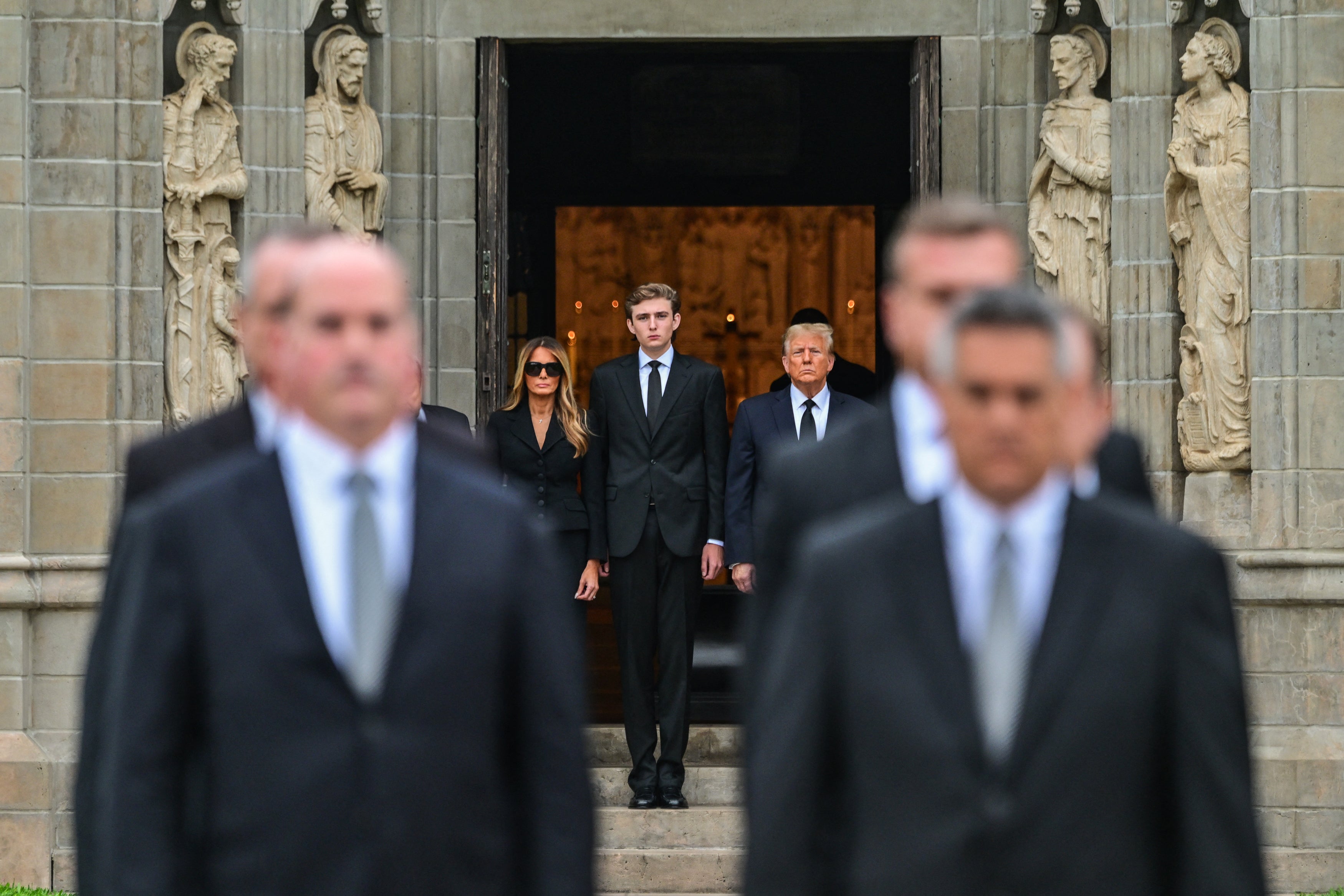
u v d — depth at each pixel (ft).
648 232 146.72
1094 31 83.15
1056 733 25.39
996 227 31.07
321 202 83.05
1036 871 25.20
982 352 25.23
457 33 87.51
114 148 77.46
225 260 80.53
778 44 88.22
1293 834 73.51
